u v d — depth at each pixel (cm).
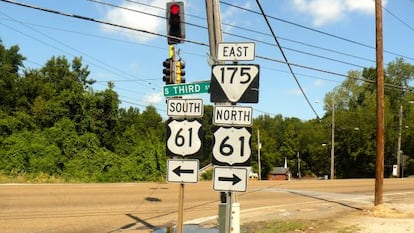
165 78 1302
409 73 9400
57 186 2389
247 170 780
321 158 9288
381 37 1872
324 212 1773
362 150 8069
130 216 1520
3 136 3700
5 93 4912
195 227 1341
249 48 820
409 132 7750
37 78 5475
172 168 891
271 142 10469
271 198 2306
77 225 1306
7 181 2869
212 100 816
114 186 2547
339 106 9556
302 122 12038
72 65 6962
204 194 2312
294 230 1324
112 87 4725
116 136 4703
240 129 791
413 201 2231
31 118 4022
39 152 3506
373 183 3566
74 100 4347
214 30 1100
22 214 1431
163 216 1551
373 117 8119
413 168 7794
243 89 803
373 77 9506
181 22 1253
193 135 892
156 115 8531
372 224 1452
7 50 6412
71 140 3803
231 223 911
